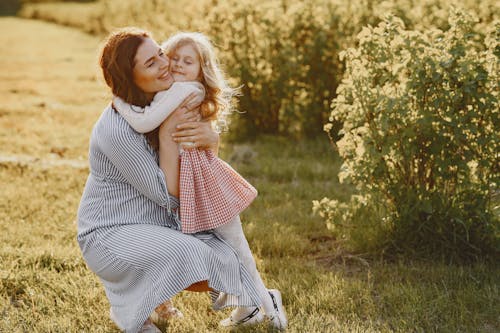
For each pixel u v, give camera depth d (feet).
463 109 14.78
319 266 15.70
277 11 29.76
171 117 11.43
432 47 15.14
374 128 15.44
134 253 11.21
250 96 29.86
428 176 15.60
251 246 16.83
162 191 11.41
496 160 14.85
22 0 141.79
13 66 56.80
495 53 14.80
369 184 15.76
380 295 13.66
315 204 16.79
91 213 11.78
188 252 11.04
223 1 30.35
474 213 15.21
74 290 13.96
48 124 33.68
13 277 14.51
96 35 85.81
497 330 12.23
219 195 11.77
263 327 11.99
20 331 12.23
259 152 27.40
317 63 29.04
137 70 11.29
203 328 12.30
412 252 15.56
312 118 29.43
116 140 11.31
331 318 12.59
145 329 11.76
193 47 11.80
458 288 13.89
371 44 16.34
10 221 18.97
